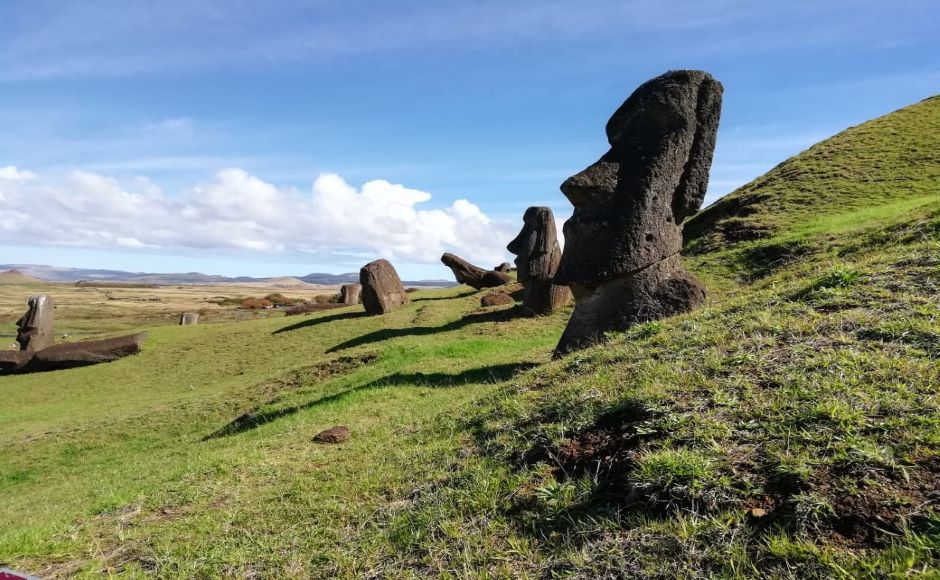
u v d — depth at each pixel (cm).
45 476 1050
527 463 434
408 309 2312
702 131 930
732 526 292
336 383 1213
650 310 876
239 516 495
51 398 1881
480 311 1984
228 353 2136
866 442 314
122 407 1577
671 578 275
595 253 899
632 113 948
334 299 4581
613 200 911
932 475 285
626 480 355
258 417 1091
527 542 344
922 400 343
